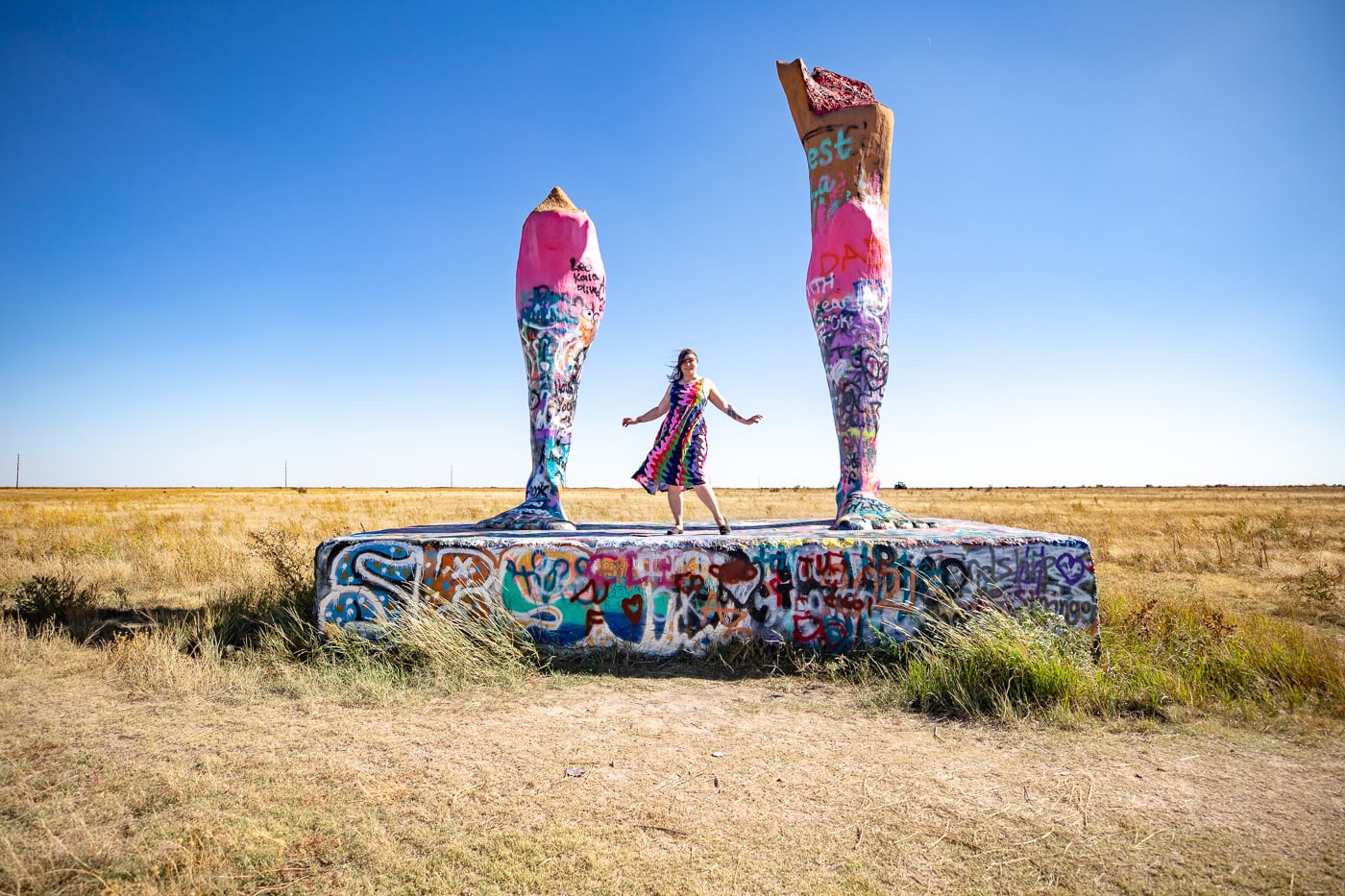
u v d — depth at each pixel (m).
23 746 3.78
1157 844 2.82
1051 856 2.73
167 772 3.42
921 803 3.17
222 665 5.38
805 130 7.17
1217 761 3.67
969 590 5.57
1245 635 5.38
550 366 7.28
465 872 2.60
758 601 5.64
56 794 3.19
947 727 4.18
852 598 5.59
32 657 5.48
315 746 3.82
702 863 2.66
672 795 3.24
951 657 4.91
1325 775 3.49
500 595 5.73
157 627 6.07
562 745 3.86
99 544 12.20
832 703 4.65
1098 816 3.05
